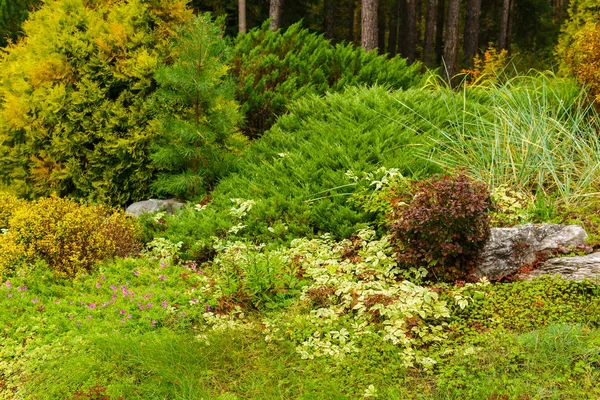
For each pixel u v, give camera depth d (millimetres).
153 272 6180
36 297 5660
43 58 8539
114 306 5449
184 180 7863
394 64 10852
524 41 27781
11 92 9094
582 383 3988
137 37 8508
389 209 6281
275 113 9883
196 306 5523
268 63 10305
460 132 8078
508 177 7148
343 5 29750
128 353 4652
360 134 7770
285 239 6840
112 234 6711
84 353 4727
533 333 4539
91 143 8617
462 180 5609
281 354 4805
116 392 4281
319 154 7695
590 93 8688
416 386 4285
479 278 5629
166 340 4836
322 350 4773
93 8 8984
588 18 13305
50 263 6324
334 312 5281
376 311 5203
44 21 8961
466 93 9227
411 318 4965
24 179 8875
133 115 8359
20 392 4434
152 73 8414
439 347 4746
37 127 8516
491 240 5664
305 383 4402
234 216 7078
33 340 5008
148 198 8547
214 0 19781
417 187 5988
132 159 8422
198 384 4371
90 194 8414
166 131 7957
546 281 5387
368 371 4523
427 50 24188
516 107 8352
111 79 8477
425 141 7641
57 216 6520
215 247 6352
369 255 6082
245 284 5805
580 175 7109
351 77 10469
